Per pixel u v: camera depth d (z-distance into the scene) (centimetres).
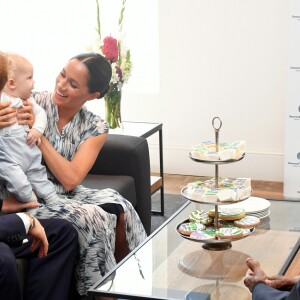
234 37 520
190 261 277
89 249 315
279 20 509
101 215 318
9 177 308
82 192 344
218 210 310
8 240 284
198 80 534
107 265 317
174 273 267
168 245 293
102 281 260
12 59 305
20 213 289
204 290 254
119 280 261
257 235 304
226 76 527
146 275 265
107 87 342
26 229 284
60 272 300
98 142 344
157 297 246
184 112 542
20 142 314
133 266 273
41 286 299
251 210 322
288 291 243
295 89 481
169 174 554
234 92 528
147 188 404
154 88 561
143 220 401
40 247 290
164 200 497
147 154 404
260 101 524
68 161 335
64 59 578
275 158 529
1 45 586
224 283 260
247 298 249
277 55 514
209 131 541
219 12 520
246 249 290
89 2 566
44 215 317
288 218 323
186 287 256
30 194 313
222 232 290
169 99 543
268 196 499
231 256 283
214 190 291
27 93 321
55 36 576
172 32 531
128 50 439
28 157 317
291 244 294
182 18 528
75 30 572
